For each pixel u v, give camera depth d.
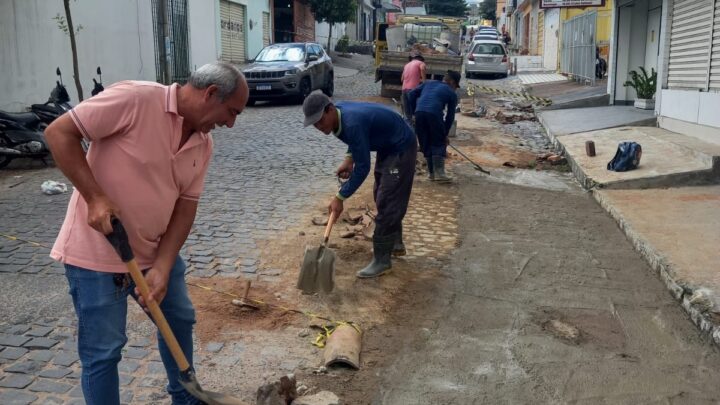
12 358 3.85
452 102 8.45
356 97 19.17
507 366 3.95
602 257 5.91
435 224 6.80
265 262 5.52
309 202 7.48
